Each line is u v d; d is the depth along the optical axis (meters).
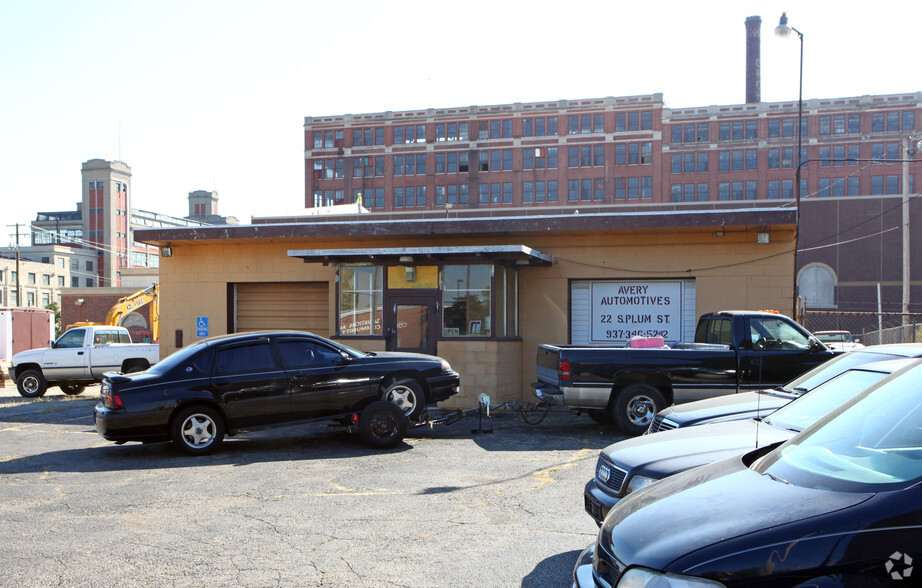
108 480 8.97
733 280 15.80
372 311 16.30
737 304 15.76
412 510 7.30
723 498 3.21
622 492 5.41
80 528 6.77
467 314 15.68
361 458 10.24
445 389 11.84
